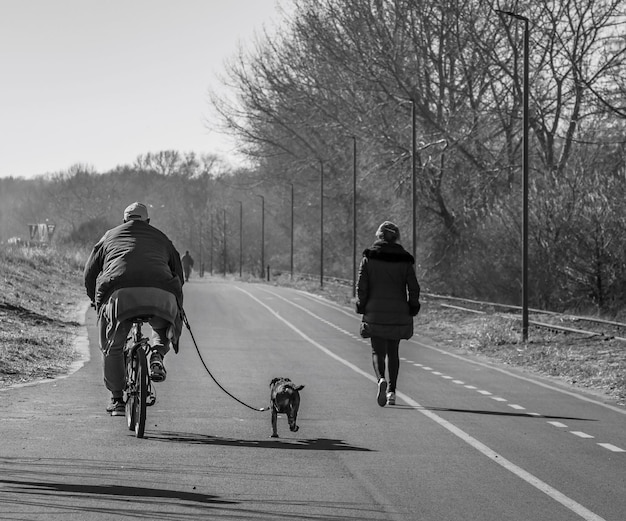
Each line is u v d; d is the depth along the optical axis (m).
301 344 26.78
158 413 12.85
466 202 55.19
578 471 9.27
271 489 8.12
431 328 32.97
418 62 58.12
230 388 16.09
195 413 12.90
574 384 18.02
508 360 22.48
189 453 9.71
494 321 31.28
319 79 74.44
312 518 7.12
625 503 7.91
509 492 8.27
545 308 41.16
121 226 10.76
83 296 41.03
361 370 19.95
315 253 92.25
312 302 49.25
